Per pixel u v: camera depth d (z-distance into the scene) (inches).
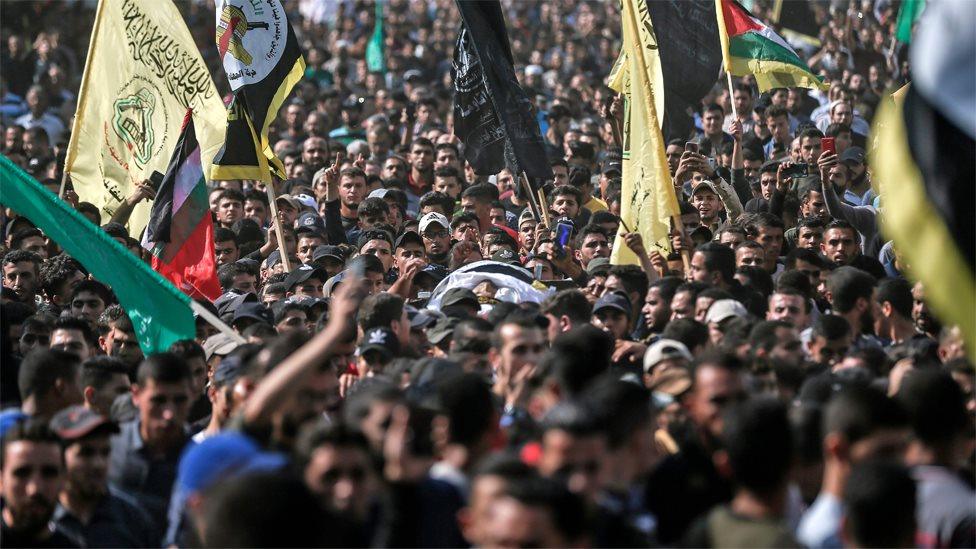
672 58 1894.7
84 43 4138.8
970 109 818.2
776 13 3142.2
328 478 792.3
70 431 978.7
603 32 4215.1
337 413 1196.5
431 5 4591.5
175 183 1651.1
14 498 921.5
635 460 870.4
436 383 933.8
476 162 1732.3
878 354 1171.9
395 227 2032.5
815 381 1013.8
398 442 841.5
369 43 4084.6
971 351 825.5
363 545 798.5
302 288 1681.8
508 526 681.6
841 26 3528.5
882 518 750.5
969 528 818.2
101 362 1184.2
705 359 916.6
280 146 2805.1
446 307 1451.8
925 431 874.1
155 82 1871.3
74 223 1322.6
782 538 774.5
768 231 1715.1
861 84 2920.8
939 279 826.8
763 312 1483.8
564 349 976.3
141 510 1013.8
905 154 842.2
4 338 1227.9
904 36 2146.9
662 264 1577.3
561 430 789.9
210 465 848.3
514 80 1710.1
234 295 1600.6
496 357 1081.4
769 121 2573.8
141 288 1302.9
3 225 2180.1
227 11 1822.1
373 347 1238.9
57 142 2970.0
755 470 802.8
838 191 2034.9
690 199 1973.4
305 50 4284.0
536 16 4544.8
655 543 876.0
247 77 1815.9
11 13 4057.6
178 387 1065.5
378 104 3253.0
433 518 832.3
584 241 1825.8
